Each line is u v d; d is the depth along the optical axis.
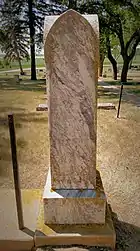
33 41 20.16
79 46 1.73
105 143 4.61
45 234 1.91
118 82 19.19
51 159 1.95
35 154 3.96
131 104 8.82
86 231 1.93
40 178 3.10
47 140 4.64
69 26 1.70
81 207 1.97
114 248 1.91
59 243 1.90
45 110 7.40
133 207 2.55
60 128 1.88
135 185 3.03
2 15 20.95
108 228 1.97
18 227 2.01
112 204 2.60
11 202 2.37
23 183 2.96
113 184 3.05
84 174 1.97
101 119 6.50
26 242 1.90
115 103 8.95
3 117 6.48
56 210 1.98
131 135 5.12
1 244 1.91
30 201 2.36
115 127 5.73
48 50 1.75
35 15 19.77
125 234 2.12
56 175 1.99
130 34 18.89
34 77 20.89
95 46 1.73
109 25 16.77
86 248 1.89
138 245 2.00
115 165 3.62
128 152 4.16
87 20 1.71
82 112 1.85
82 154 1.93
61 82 1.80
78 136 1.89
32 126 5.64
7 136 4.89
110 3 15.30
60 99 1.83
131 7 15.52
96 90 1.82
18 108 7.82
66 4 16.12
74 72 1.78
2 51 25.88
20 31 21.42
